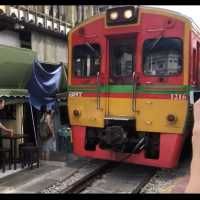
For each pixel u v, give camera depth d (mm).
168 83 5098
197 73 5586
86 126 5746
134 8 5305
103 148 5602
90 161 6461
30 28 7297
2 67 5492
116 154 5484
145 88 5234
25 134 6211
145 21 5277
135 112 5293
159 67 5176
